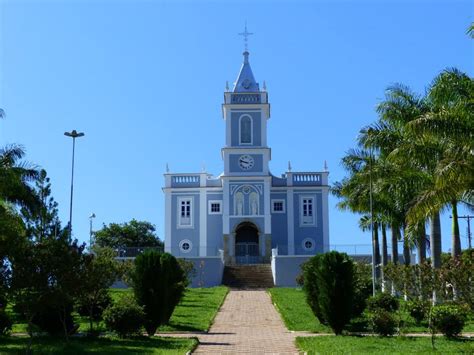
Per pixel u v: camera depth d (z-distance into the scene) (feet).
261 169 188.14
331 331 77.00
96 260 66.90
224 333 77.56
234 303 115.34
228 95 190.70
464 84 76.23
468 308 56.85
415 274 71.46
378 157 110.32
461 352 57.47
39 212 121.19
